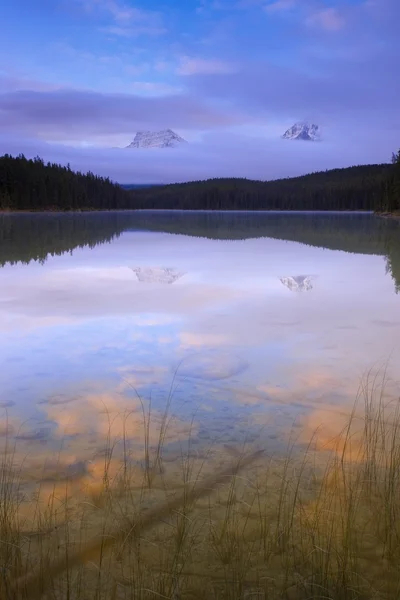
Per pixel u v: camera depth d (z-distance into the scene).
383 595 2.29
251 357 5.86
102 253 19.12
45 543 2.63
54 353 6.03
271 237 29.11
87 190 125.88
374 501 2.96
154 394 4.73
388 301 9.37
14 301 9.24
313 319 7.85
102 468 3.40
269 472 3.35
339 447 3.68
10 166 100.19
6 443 3.75
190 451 3.64
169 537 2.69
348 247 21.95
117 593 2.30
